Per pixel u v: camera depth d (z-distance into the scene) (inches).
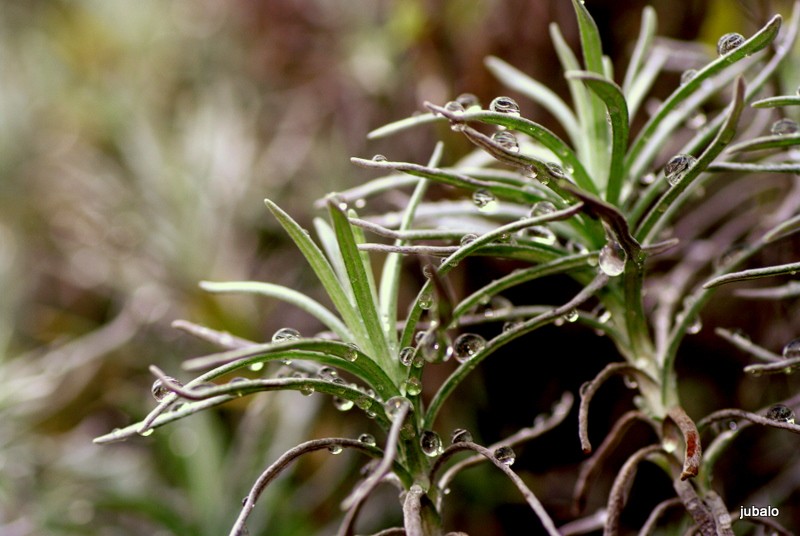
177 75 23.9
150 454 15.8
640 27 14.6
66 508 13.7
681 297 13.1
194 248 17.6
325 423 15.1
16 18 27.9
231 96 20.9
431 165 10.6
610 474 13.5
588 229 10.4
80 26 25.2
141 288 17.9
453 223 10.9
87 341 17.5
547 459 14.2
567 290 14.6
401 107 17.3
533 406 14.4
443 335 9.7
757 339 13.2
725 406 13.3
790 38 10.8
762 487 12.7
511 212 10.8
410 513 9.7
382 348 10.1
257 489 9.8
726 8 13.0
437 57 16.2
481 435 14.5
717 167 10.2
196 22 24.0
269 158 20.0
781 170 10.1
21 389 15.0
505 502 13.6
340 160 18.6
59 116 24.7
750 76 12.0
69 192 22.0
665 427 10.3
